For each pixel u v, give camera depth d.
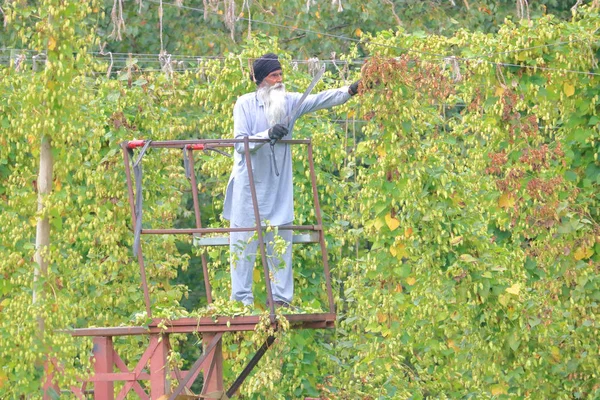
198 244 25.58
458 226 29.03
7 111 30.03
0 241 29.20
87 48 26.91
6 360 26.08
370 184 27.78
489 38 27.88
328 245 34.25
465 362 31.98
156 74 35.41
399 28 27.52
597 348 29.30
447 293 29.42
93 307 35.09
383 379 33.25
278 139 24.02
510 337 29.34
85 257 38.44
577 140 28.20
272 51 34.09
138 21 51.50
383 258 28.75
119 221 34.50
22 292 25.92
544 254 28.78
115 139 34.19
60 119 25.97
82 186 34.50
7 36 46.38
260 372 25.36
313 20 51.41
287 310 24.80
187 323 24.28
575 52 27.56
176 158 35.75
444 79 27.03
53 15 25.39
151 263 35.56
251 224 24.89
